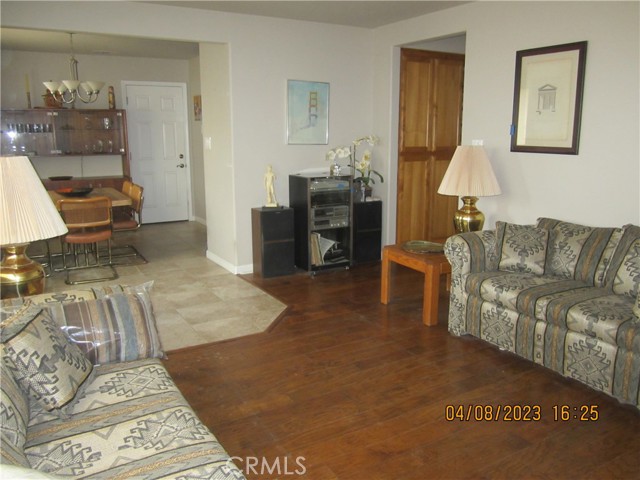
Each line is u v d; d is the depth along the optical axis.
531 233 3.36
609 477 2.04
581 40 3.39
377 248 5.37
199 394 2.70
